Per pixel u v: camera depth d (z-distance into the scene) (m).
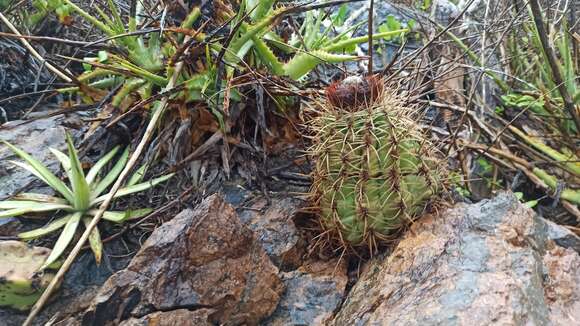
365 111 0.46
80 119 0.67
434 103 0.70
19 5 0.84
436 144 0.63
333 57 0.60
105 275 0.51
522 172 0.71
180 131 0.57
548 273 0.44
